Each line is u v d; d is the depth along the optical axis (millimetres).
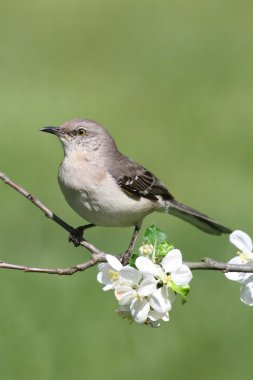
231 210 15695
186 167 17781
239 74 22703
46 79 22328
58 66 23219
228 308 11734
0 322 11258
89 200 9336
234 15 26500
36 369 10570
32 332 11062
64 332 11086
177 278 6215
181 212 10375
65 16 26719
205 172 17438
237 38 24797
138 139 19203
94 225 9609
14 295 11727
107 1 28156
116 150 9898
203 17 26453
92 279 12172
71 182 9352
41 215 14930
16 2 27703
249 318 11539
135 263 6238
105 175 9375
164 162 18016
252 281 6645
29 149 17969
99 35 25453
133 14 26969
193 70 23000
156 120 20109
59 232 14242
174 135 19312
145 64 23516
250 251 6695
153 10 27078
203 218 10391
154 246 6477
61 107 20531
